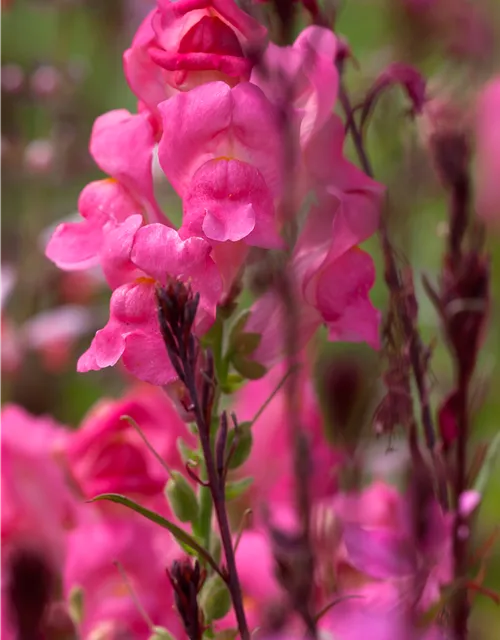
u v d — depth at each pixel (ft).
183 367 1.45
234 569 1.46
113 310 1.53
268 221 1.54
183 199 1.58
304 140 1.58
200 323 1.52
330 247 1.59
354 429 1.62
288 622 1.59
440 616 1.61
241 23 1.54
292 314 1.53
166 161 1.57
